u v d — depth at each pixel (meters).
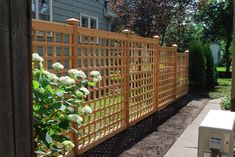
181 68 10.13
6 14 1.10
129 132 5.58
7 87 1.12
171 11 17.72
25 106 1.21
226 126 1.66
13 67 1.14
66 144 2.33
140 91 6.39
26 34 1.20
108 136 4.97
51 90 2.29
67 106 2.40
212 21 22.70
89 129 4.34
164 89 8.20
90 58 4.29
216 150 1.65
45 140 2.15
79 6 10.55
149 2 17.36
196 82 12.28
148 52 6.73
